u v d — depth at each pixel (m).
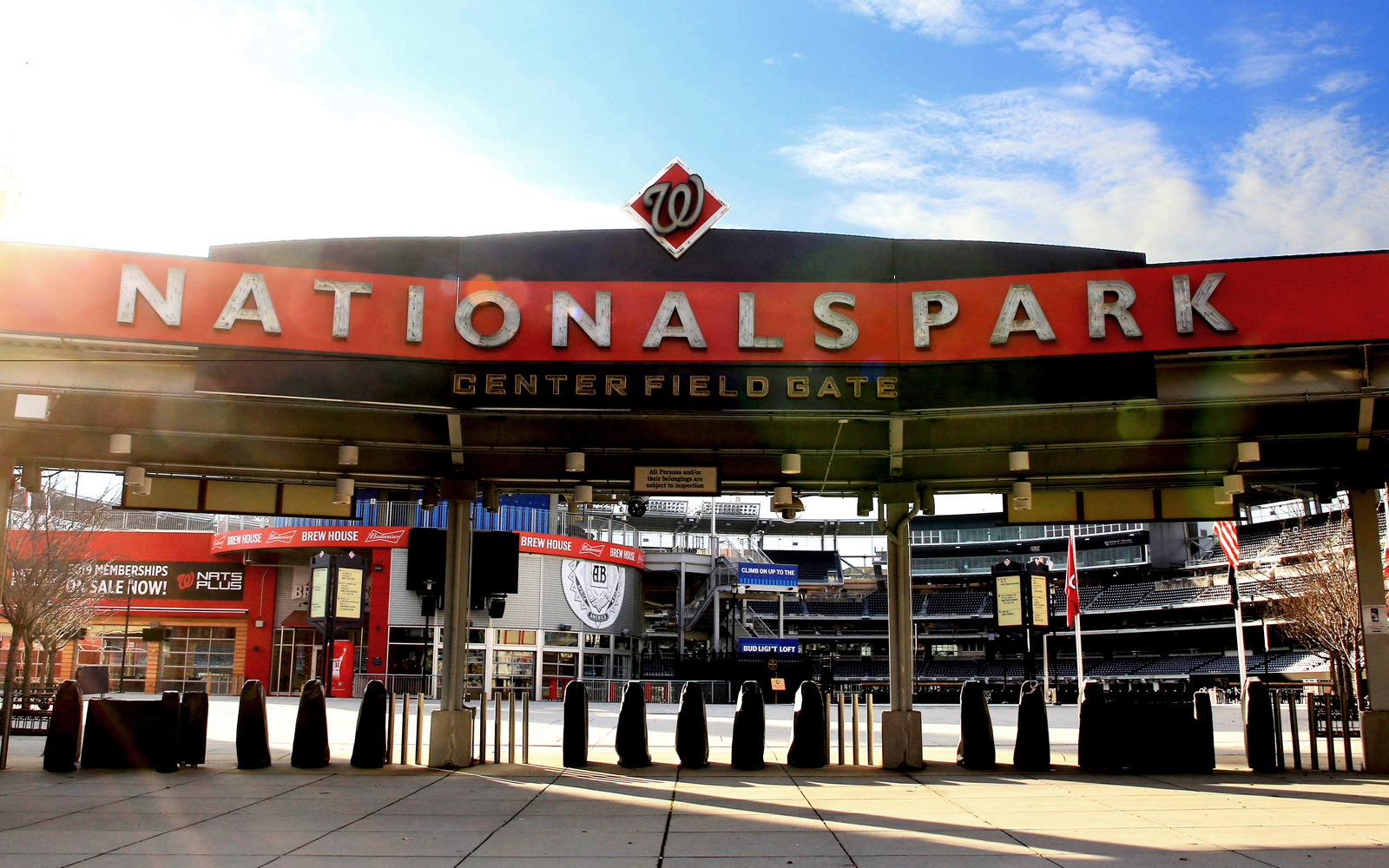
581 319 14.50
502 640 54.47
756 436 16.44
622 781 15.18
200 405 15.80
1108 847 10.09
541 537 56.16
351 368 14.48
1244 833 10.84
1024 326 14.30
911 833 10.89
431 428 16.28
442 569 18.31
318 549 54.78
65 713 16.19
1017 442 15.98
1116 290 14.30
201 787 14.41
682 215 14.96
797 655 64.25
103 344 14.30
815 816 12.03
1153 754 16.34
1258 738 16.39
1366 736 16.27
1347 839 10.49
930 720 34.66
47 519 37.34
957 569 104.00
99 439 17.09
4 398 15.53
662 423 16.31
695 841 10.45
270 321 14.27
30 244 14.05
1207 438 15.58
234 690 54.94
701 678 55.97
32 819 11.75
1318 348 14.07
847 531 100.62
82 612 45.41
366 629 53.66
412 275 14.76
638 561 62.62
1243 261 14.22
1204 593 85.12
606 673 58.50
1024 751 16.64
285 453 17.58
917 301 14.53
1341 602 44.00
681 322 14.50
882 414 14.46
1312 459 16.94
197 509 18.20
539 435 16.41
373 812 12.30
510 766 16.95
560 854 9.77
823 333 14.52
